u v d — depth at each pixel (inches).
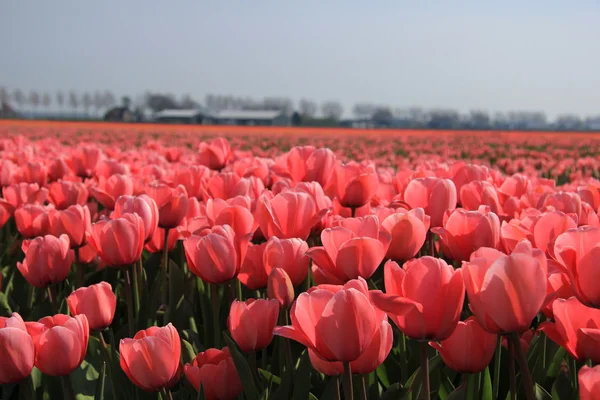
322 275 88.4
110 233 89.2
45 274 97.1
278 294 78.5
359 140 1604.3
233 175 131.6
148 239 99.7
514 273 52.4
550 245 69.7
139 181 169.9
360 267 71.9
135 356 66.4
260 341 75.0
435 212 103.3
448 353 64.7
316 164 132.0
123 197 106.5
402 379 79.1
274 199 88.7
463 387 70.0
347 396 58.1
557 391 72.9
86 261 124.9
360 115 4992.6
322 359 64.0
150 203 100.7
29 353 63.7
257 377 81.3
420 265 56.8
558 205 108.3
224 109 5177.2
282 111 4734.3
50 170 210.2
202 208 140.8
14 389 93.6
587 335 57.9
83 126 2716.5
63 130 2041.1
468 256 80.7
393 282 59.6
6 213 143.9
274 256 82.0
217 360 78.7
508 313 53.4
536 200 126.2
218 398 75.1
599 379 51.0
